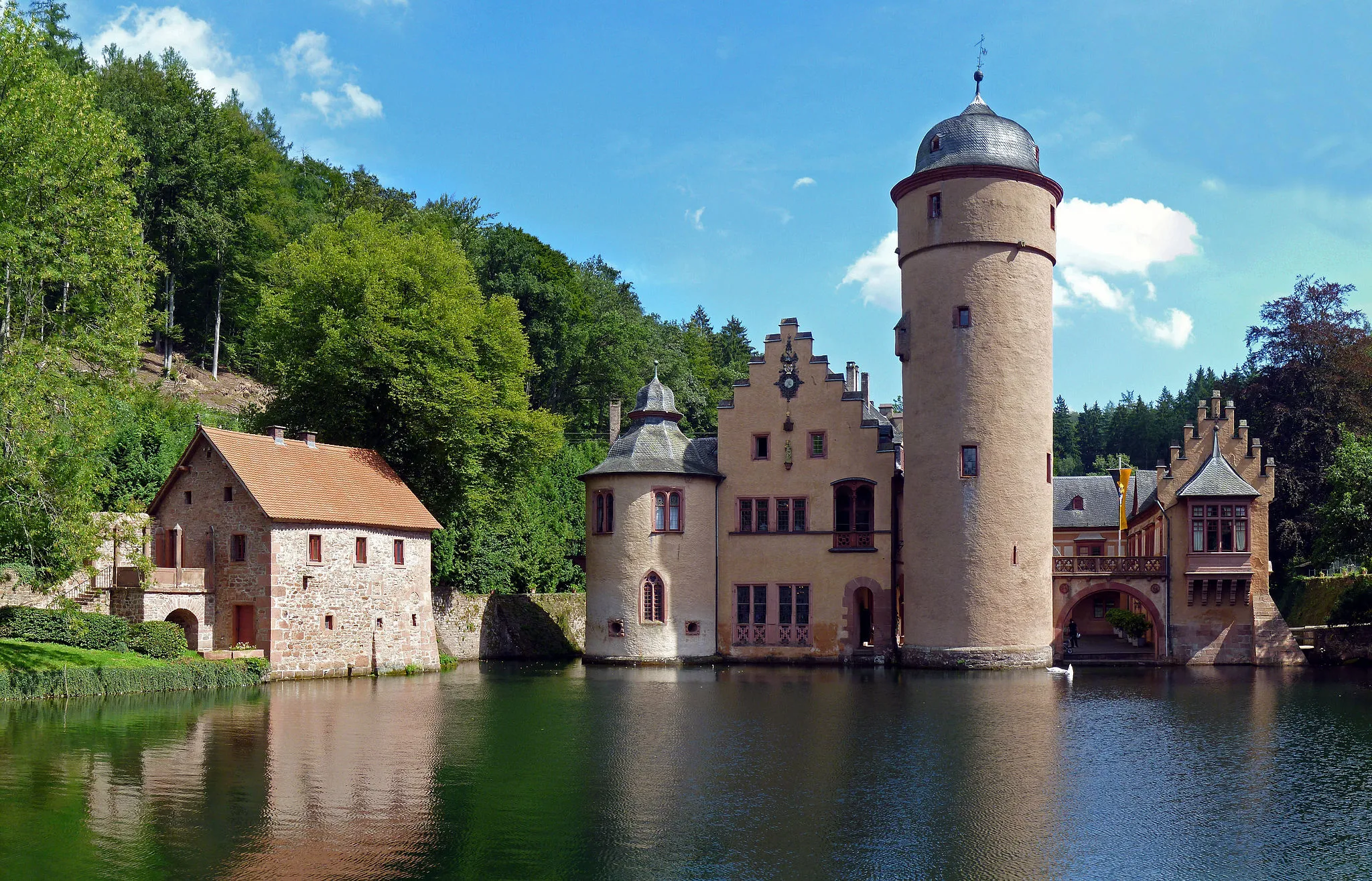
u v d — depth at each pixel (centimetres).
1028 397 4638
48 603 3922
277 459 4238
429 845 1827
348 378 4750
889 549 4947
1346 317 6150
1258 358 6266
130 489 4706
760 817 2009
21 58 3359
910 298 4800
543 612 5900
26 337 3344
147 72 7981
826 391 5062
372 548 4388
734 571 5081
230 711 3164
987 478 4566
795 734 2850
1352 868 1752
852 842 1862
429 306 4872
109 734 2742
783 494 5066
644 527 4966
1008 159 4672
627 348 8438
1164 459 11912
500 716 3152
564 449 7050
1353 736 2831
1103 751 2625
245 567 4034
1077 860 1789
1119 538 5575
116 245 3419
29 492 3212
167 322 7175
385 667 4409
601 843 1847
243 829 1900
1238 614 4725
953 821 1995
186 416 5847
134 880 1639
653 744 2706
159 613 3906
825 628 4972
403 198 8881
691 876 1689
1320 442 5903
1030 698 3578
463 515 5338
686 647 4962
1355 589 4684
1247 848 1852
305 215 8644
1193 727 2964
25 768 2336
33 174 3225
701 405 9194
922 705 3403
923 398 4700
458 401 4756
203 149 7325
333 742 2697
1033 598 4591
